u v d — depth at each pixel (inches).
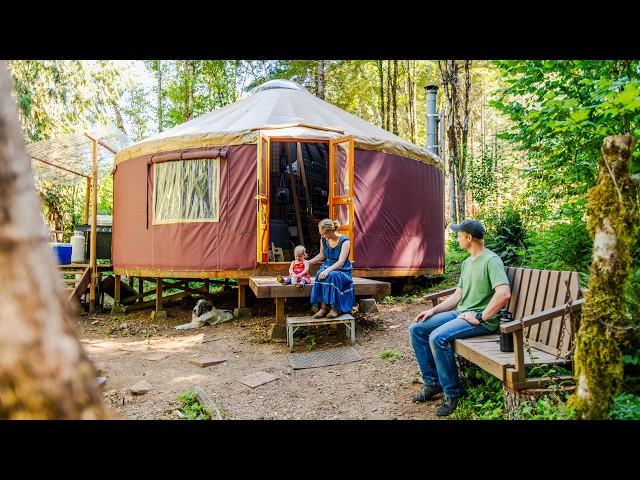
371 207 291.3
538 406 93.9
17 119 36.5
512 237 298.2
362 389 144.0
